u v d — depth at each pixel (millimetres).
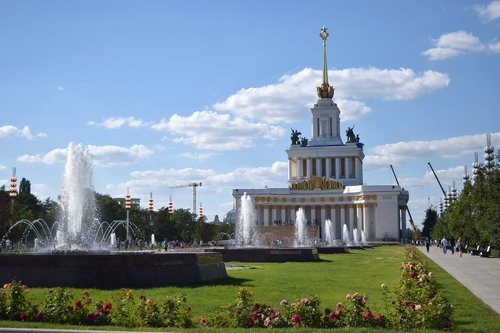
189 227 197875
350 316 21516
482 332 20672
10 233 116500
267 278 42219
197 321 23500
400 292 24250
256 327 21578
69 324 22219
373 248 124250
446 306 21969
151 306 22609
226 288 34625
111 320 22484
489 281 41875
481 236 86500
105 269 34344
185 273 36906
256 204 186750
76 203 63031
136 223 159500
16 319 22969
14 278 34625
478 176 91125
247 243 147125
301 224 160000
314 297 22422
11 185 114062
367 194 178500
